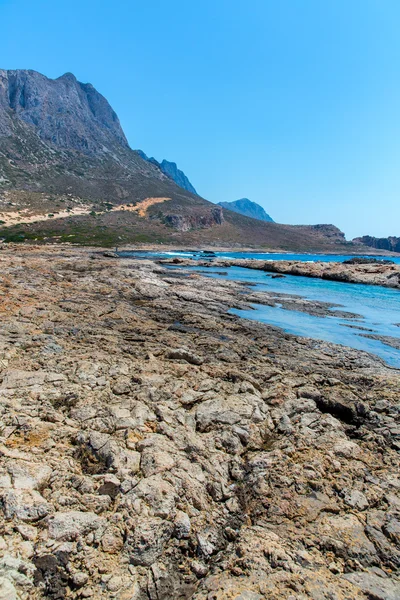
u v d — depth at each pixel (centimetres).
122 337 1459
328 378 1172
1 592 426
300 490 662
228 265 5975
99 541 519
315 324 2156
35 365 1038
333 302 2998
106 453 684
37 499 560
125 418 802
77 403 852
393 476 719
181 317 1986
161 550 528
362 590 471
